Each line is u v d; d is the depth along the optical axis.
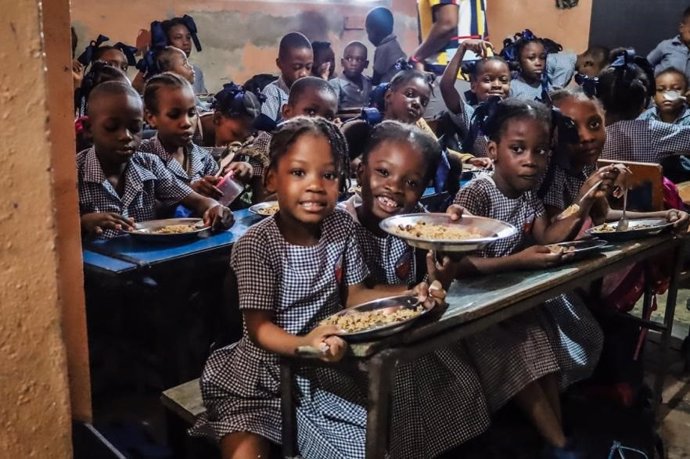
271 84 4.66
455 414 1.92
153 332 2.50
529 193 2.27
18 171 0.84
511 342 2.07
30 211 0.86
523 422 2.23
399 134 1.90
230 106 3.58
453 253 1.65
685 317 3.69
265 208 2.65
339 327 1.44
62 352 0.94
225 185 2.84
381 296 1.72
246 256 1.63
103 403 2.44
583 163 2.63
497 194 2.19
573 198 2.54
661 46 6.35
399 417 1.75
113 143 2.55
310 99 3.22
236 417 1.68
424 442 1.84
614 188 2.51
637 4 7.11
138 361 2.53
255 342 1.59
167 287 2.36
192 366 2.51
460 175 3.01
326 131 1.65
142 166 2.75
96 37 6.17
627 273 2.69
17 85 0.82
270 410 1.71
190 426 1.96
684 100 4.31
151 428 2.23
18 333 0.89
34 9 0.81
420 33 4.60
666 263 2.73
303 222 1.63
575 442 2.12
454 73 3.78
